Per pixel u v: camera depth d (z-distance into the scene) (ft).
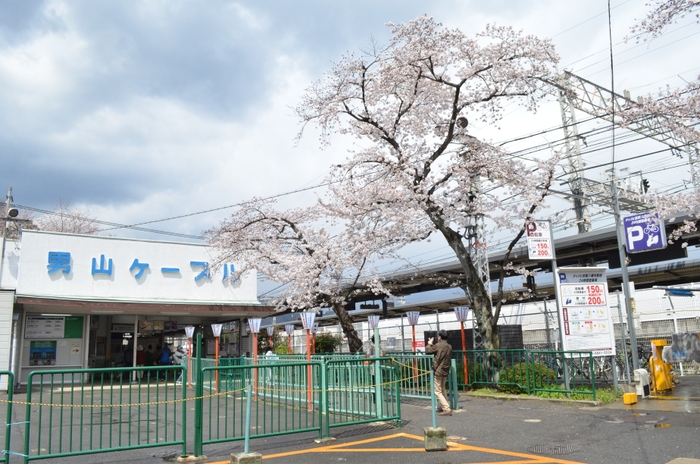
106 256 71.82
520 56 53.01
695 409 37.19
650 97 45.50
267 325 143.33
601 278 48.67
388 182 56.75
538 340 91.81
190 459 26.89
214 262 75.00
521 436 30.99
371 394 35.68
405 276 78.79
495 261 82.74
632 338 49.88
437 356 40.27
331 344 104.22
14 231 94.12
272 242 70.54
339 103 57.06
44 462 26.99
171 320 82.99
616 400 43.27
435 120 57.21
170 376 47.21
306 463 25.57
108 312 72.43
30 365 68.44
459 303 112.16
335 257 63.41
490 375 52.26
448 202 56.03
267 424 36.22
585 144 68.85
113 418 41.45
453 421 36.58
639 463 24.07
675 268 77.05
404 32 52.80
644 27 37.47
